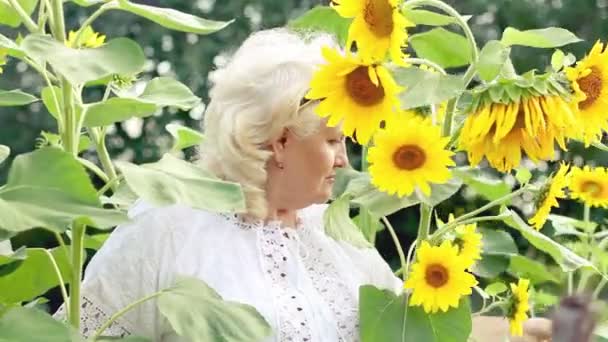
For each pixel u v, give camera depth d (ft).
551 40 8.68
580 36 23.32
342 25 10.11
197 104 9.51
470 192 17.11
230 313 7.79
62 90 8.41
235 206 7.30
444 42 9.36
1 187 7.13
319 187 9.32
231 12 24.59
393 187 8.21
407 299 9.11
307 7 24.70
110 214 7.03
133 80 10.21
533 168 15.62
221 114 9.25
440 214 17.56
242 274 9.08
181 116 24.41
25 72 24.58
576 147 20.35
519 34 8.68
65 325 7.30
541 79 8.18
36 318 7.22
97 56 7.40
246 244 9.23
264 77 9.12
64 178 7.18
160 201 7.18
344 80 8.02
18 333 7.11
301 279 9.29
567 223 11.14
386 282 9.89
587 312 6.24
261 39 9.48
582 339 6.19
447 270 8.75
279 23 24.52
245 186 9.18
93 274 9.03
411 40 9.41
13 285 8.99
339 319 9.32
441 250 8.75
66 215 6.96
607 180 9.34
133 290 9.01
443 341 8.95
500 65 8.23
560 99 8.16
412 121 8.26
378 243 23.68
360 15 7.82
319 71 8.02
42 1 8.51
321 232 9.82
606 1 23.41
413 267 8.81
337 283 9.51
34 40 7.41
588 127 8.56
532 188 9.02
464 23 8.60
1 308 7.45
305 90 9.07
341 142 9.40
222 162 9.25
